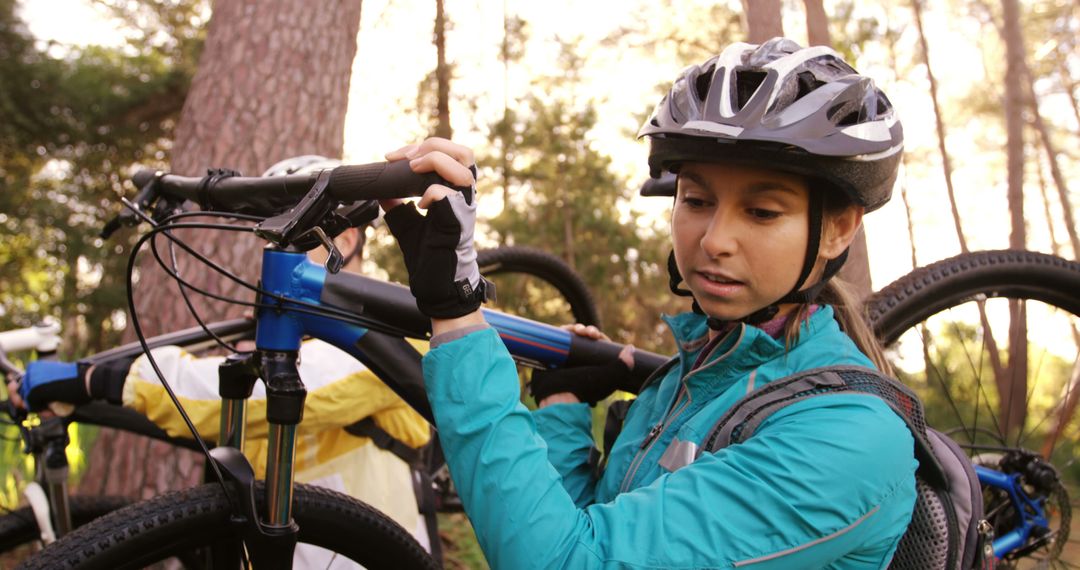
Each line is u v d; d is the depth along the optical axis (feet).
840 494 3.52
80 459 13.38
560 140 32.42
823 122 3.80
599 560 3.51
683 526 3.49
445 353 3.80
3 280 54.60
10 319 52.26
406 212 4.01
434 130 40.11
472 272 3.90
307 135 11.64
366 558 5.27
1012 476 6.64
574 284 9.24
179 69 51.93
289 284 4.80
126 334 10.94
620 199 33.22
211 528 4.77
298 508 4.94
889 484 3.68
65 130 52.03
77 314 49.24
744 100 4.12
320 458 6.70
